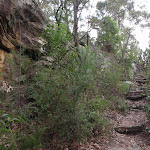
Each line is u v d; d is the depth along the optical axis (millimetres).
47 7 7234
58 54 4398
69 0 6637
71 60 4199
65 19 6027
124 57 9227
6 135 1920
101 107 3838
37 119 3080
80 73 3387
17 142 2227
